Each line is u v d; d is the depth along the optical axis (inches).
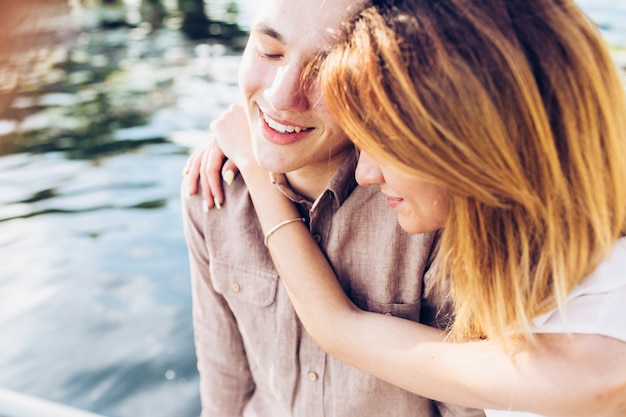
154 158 255.6
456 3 40.6
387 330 51.9
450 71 39.7
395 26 40.7
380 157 42.3
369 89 40.6
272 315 60.5
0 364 136.3
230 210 60.6
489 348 46.4
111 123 302.4
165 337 142.6
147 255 177.0
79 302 156.2
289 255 55.6
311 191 57.2
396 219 54.7
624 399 40.8
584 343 41.4
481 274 44.6
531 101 40.4
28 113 317.1
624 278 42.3
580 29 42.4
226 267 61.6
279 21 46.3
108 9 594.2
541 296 43.6
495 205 42.3
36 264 174.2
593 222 42.0
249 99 51.0
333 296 54.5
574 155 41.8
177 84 373.1
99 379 131.3
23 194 223.5
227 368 68.2
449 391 48.3
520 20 40.9
